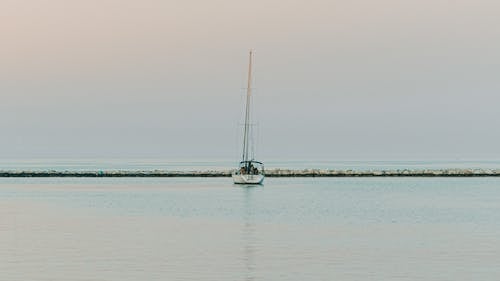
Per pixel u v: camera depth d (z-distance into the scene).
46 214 76.44
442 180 140.25
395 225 66.56
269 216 74.88
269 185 127.50
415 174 154.62
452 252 50.16
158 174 157.62
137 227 64.62
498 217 73.31
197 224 67.25
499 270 43.84
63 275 42.50
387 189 115.75
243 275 42.81
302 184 129.38
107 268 44.59
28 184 131.50
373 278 41.97
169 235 59.00
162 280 41.41
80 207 84.94
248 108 129.75
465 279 41.53
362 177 152.50
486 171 155.12
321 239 56.72
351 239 56.75
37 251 50.50
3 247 52.31
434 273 43.16
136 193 108.38
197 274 43.06
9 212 78.81
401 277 42.16
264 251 50.78
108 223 67.94
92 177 155.88
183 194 106.44
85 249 51.41
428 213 77.81
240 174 126.69
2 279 41.47
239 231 61.84
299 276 42.56
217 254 49.50
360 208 83.81
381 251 50.69
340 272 43.56
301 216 75.06
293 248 52.12
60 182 137.38
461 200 94.25
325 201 93.62
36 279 41.50
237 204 89.12
